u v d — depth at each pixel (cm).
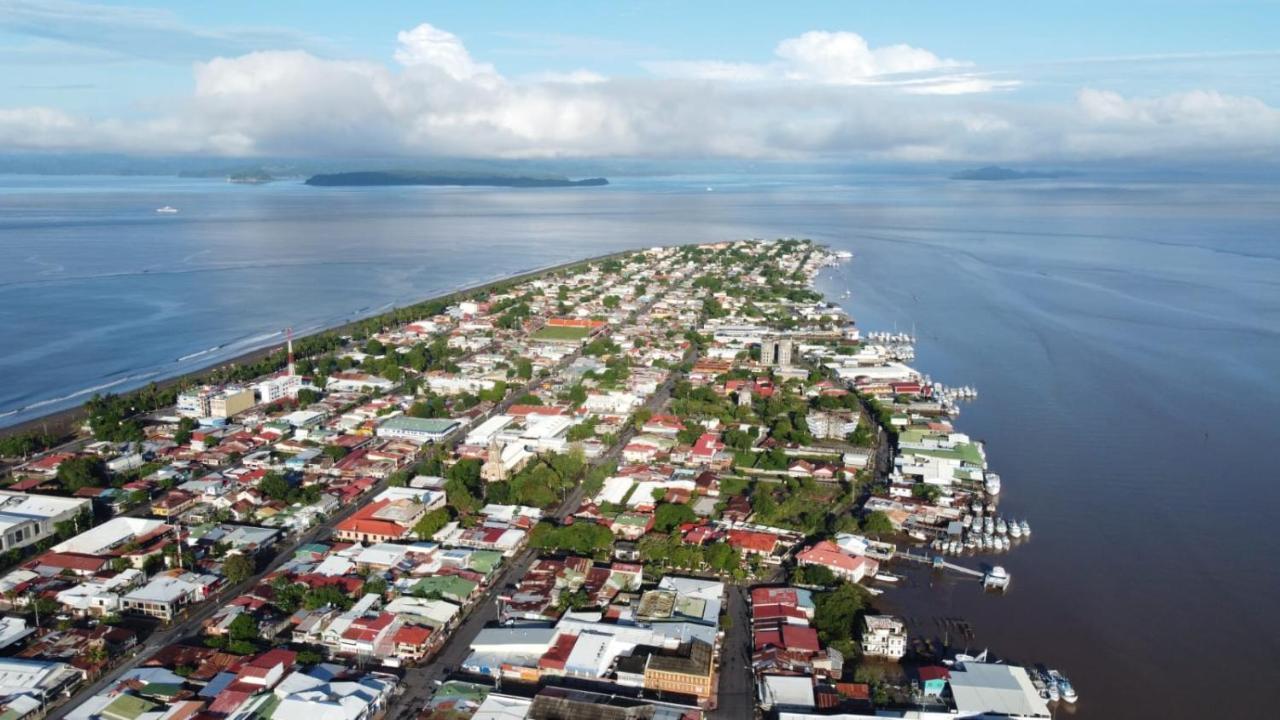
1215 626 17012
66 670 14562
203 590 17625
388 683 14325
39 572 18162
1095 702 14538
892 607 17638
